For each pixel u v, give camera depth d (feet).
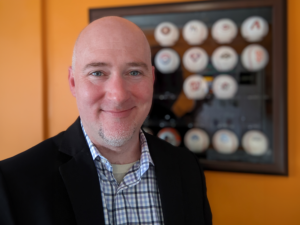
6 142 3.73
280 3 2.96
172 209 2.02
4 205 1.58
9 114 3.73
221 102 3.27
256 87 3.14
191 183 2.28
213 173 3.37
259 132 3.15
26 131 3.68
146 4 3.29
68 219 1.70
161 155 2.24
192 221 2.12
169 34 3.28
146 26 3.36
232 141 3.22
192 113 3.35
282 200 3.18
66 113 3.67
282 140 3.03
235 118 3.23
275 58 3.00
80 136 2.00
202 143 3.30
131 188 1.99
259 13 3.06
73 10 3.62
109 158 2.02
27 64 3.66
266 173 3.10
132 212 1.92
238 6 3.05
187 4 3.19
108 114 1.79
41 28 3.63
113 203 1.88
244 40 3.14
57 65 3.68
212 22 3.20
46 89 3.71
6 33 3.72
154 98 3.44
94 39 1.76
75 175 1.79
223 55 3.17
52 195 1.72
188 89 3.32
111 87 1.74
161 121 3.43
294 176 3.13
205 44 3.25
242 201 3.29
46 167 1.81
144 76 1.90
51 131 3.71
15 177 1.70
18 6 3.68
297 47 3.07
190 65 3.28
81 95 1.80
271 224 3.21
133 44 1.79
